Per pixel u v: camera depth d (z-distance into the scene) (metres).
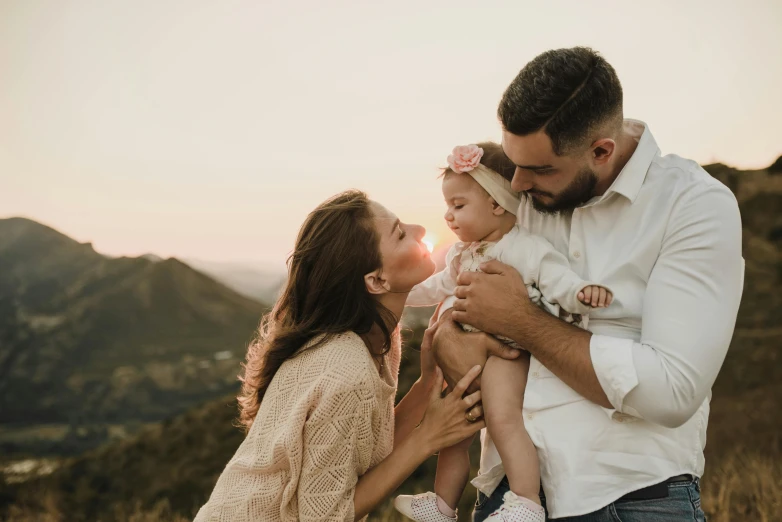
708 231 2.18
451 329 2.73
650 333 2.20
